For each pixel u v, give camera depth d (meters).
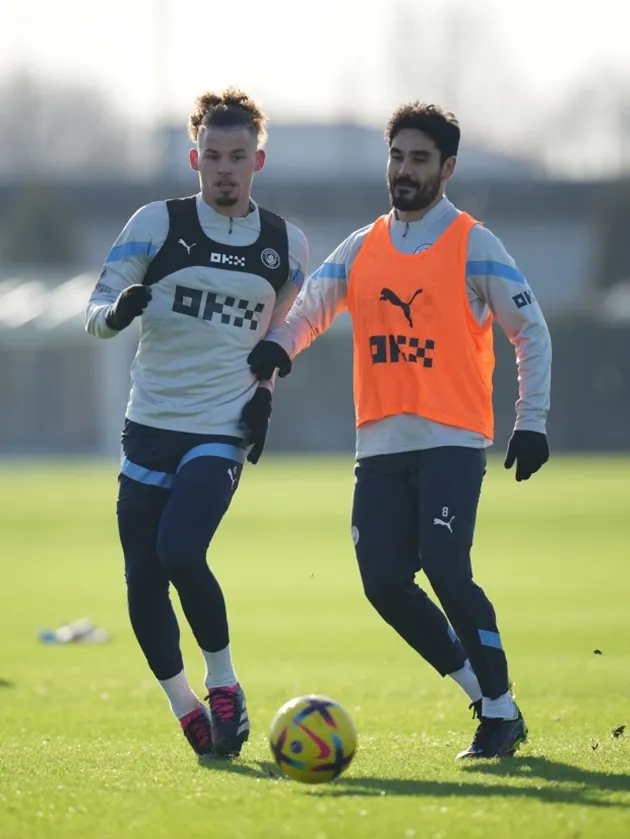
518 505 119.88
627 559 82.12
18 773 23.19
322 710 21.03
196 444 25.20
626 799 20.19
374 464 25.55
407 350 25.20
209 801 20.33
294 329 26.23
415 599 25.56
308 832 18.28
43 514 115.38
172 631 25.56
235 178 25.14
